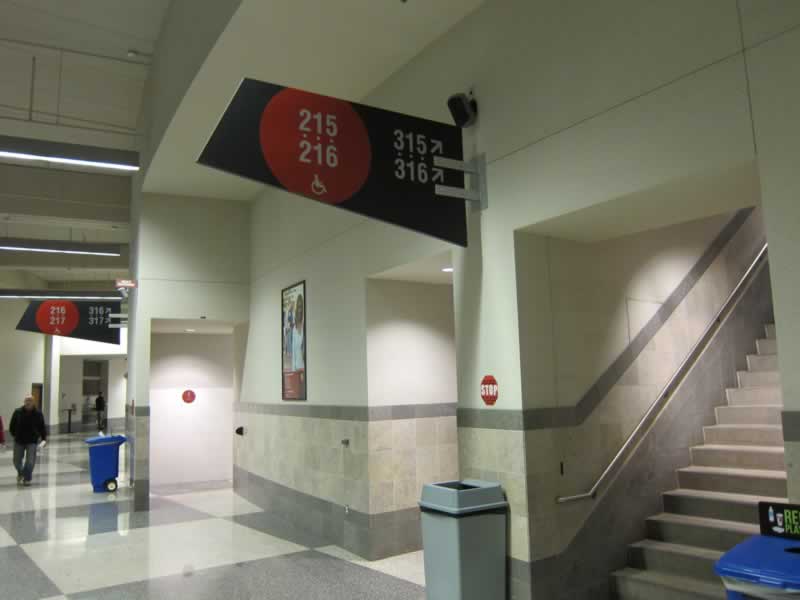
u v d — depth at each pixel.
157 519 8.47
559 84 4.43
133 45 9.21
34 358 23.17
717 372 6.30
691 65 3.64
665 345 5.83
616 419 5.19
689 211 4.31
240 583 5.55
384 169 4.50
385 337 6.68
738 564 2.49
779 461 5.23
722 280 6.77
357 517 6.52
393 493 6.47
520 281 4.68
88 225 14.14
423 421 6.79
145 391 9.54
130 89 10.58
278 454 8.71
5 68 9.80
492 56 5.03
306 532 7.59
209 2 6.00
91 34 8.96
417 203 4.64
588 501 4.81
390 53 5.94
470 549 4.33
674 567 4.70
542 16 4.60
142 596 5.23
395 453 6.54
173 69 7.48
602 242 5.36
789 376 3.12
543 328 4.77
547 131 4.49
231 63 6.05
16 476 13.12
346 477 6.80
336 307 7.26
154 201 9.92
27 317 14.77
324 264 7.60
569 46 4.37
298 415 8.09
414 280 6.85
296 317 8.30
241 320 10.30
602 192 4.07
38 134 12.00
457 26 5.45
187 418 11.99
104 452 11.04
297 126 4.12
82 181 13.16
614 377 5.24
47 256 17.86
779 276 3.19
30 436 11.91
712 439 5.91
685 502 5.26
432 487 4.55
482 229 4.99
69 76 10.12
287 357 8.54
